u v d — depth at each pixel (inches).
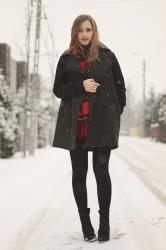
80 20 191.5
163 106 1525.6
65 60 195.3
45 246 188.7
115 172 503.8
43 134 1240.2
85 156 194.5
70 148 187.9
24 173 500.7
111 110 191.0
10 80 1188.5
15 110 840.9
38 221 238.8
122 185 388.8
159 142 1557.6
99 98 189.9
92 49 190.7
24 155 794.8
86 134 190.7
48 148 1199.6
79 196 192.4
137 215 249.0
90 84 186.7
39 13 825.5
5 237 207.0
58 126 195.8
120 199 308.2
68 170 537.0
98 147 189.9
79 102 189.3
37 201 305.3
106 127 188.7
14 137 807.7
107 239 191.0
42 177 458.0
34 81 860.0
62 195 331.3
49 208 276.8
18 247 189.6
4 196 328.8
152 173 496.4
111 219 238.4
